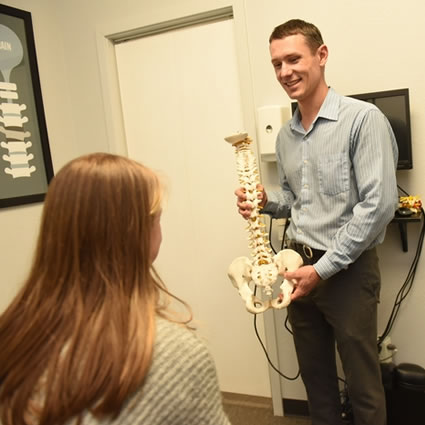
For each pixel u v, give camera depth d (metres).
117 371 0.58
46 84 2.27
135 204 0.67
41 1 2.25
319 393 1.78
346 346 1.55
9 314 0.69
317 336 1.75
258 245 1.51
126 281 0.66
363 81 1.81
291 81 1.52
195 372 0.65
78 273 0.65
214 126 2.21
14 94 2.09
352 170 1.50
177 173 2.33
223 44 2.12
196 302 2.40
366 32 1.78
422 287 1.85
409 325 1.89
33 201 2.17
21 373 0.62
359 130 1.45
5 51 2.05
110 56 2.32
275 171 2.02
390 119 1.72
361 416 1.57
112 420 0.59
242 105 2.03
